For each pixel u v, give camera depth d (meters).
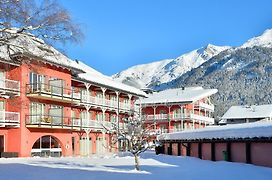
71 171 19.66
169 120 71.25
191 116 70.12
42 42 19.05
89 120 47.78
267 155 24.09
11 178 15.93
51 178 16.17
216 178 17.11
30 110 37.91
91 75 51.72
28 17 17.88
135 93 59.47
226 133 28.36
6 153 35.28
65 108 43.62
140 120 28.33
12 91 35.59
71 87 45.59
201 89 83.38
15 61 20.55
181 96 74.12
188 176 18.00
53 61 37.12
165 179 16.78
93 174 18.31
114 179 16.38
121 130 34.41
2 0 17.17
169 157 35.28
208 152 32.50
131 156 38.75
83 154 46.53
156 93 82.12
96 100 50.19
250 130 25.25
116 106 54.72
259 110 88.56
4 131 36.22
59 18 18.56
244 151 26.91
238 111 90.12
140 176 17.94
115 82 58.25
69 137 43.53
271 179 16.59
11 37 18.00
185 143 38.31
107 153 48.56
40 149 39.41
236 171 20.20
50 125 39.34
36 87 37.88
